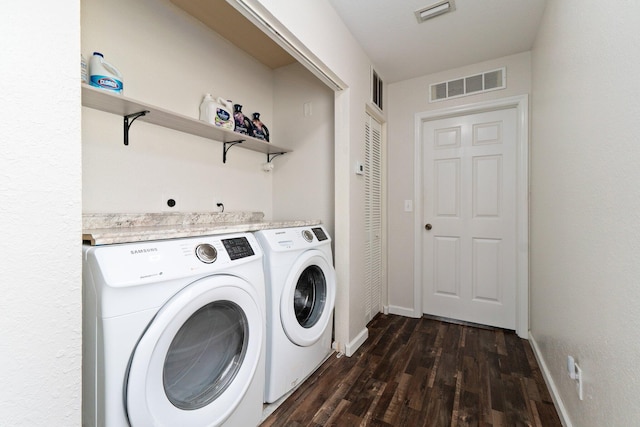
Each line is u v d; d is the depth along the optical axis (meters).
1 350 0.55
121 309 0.78
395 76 2.63
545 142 1.74
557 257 1.46
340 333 1.98
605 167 0.91
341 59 1.85
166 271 0.88
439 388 1.57
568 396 1.25
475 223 2.51
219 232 1.16
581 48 1.12
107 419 0.76
